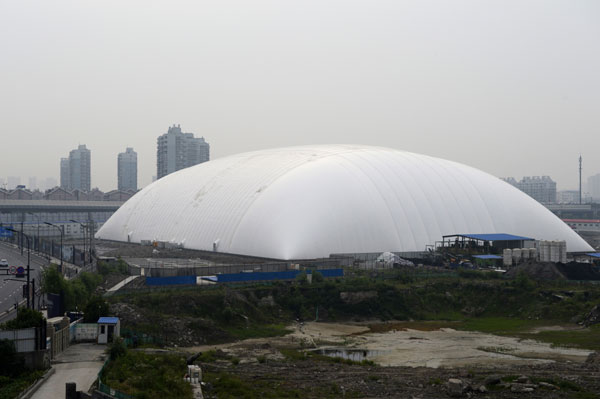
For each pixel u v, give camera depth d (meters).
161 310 66.50
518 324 72.38
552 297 76.81
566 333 66.25
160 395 38.12
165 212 126.56
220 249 105.25
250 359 53.09
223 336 62.34
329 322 74.25
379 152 124.00
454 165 127.94
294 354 55.34
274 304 75.25
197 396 39.12
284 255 93.38
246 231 101.69
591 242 167.50
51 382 39.34
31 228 189.12
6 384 39.28
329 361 53.12
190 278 77.38
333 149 126.69
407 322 75.19
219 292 71.31
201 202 118.88
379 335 66.94
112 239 140.50
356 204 102.44
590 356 53.75
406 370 49.66
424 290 82.12
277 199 102.19
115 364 44.06
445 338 65.00
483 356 55.91
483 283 82.56
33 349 42.78
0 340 42.19
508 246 105.50
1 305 73.44
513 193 123.81
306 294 77.88
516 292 79.94
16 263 115.06
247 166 124.06
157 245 116.94
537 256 98.06
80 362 44.81
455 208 113.06
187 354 52.91
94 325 52.88
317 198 100.56
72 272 96.81
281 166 116.38
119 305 62.47
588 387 43.25
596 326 68.44
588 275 87.00
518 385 43.00
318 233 96.31
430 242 106.56
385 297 79.25
